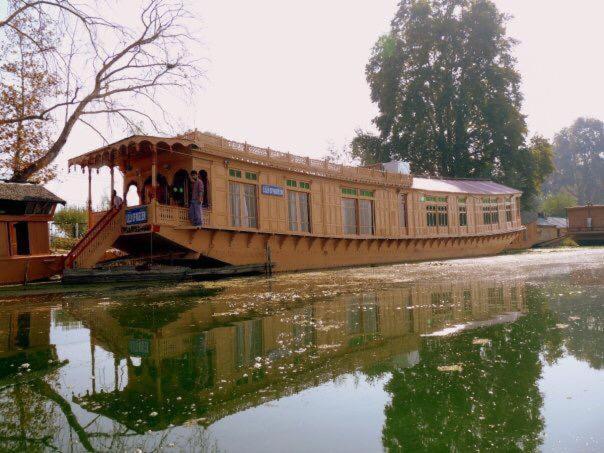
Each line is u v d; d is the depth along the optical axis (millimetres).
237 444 3191
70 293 13820
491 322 7066
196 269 17172
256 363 5230
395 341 6043
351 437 3230
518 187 46406
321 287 13422
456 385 4207
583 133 90312
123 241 18969
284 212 21484
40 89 22109
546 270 16469
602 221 45719
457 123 45562
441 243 30922
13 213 17172
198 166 18109
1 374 5176
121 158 19938
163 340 6648
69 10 16547
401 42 47000
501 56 46031
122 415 3824
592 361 4789
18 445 3316
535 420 3412
